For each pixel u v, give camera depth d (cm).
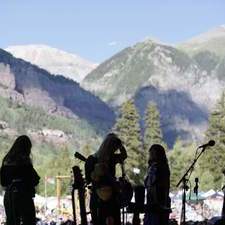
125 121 9875
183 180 1578
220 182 9175
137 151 9719
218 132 9606
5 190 1325
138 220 1352
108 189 1259
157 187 1332
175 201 4253
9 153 1333
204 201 4488
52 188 8912
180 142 10612
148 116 10512
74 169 1323
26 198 1318
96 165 1268
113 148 1285
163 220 1338
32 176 1330
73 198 1366
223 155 9419
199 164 9462
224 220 1295
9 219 1316
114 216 1270
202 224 2077
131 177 9338
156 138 10412
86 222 1306
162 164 1347
